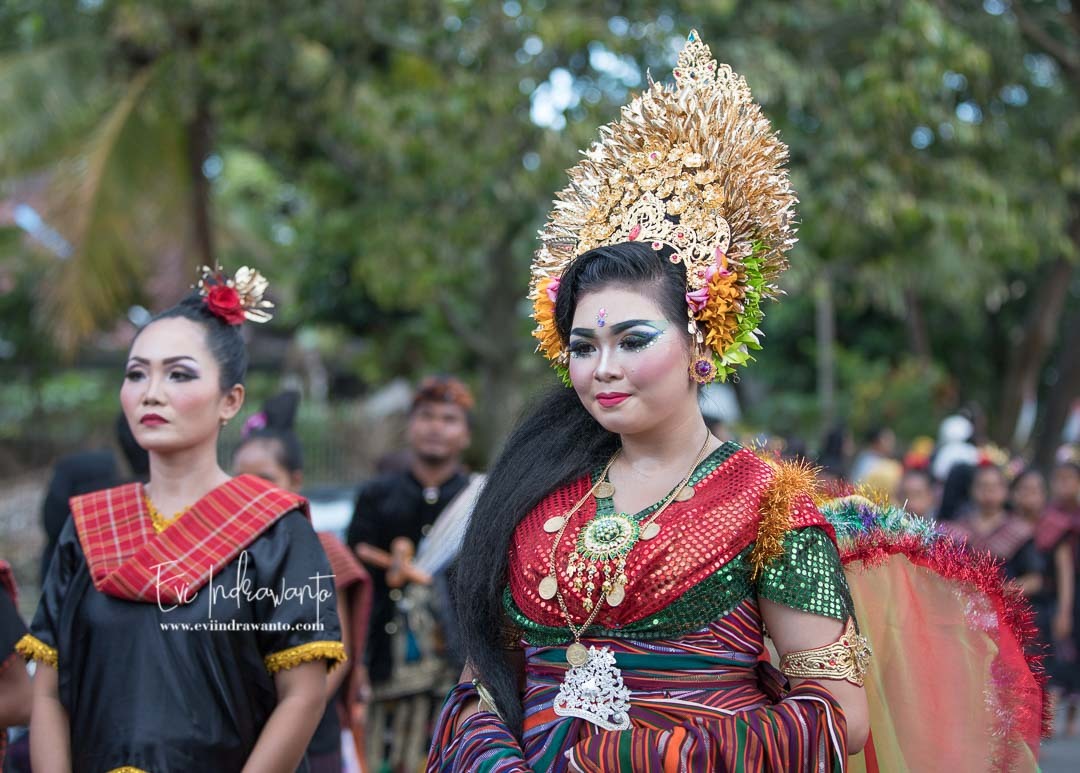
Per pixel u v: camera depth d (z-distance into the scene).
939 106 9.82
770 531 2.24
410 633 4.89
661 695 2.20
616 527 2.29
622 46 9.42
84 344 15.63
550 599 2.28
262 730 2.80
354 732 4.44
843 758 2.12
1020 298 19.02
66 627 2.80
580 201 2.52
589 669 2.24
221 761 2.72
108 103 11.36
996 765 2.59
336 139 11.41
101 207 10.63
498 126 9.90
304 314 16.97
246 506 2.88
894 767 2.57
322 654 2.82
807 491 2.32
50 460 15.68
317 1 10.41
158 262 12.95
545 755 2.21
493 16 9.77
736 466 2.36
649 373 2.27
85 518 2.89
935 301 18.80
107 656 2.74
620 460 2.46
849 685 2.22
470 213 10.32
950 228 9.98
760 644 2.30
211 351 2.93
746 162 2.39
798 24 9.90
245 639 2.78
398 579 4.87
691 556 2.21
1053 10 11.52
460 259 11.43
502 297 12.53
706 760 2.05
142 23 10.27
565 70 9.96
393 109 10.19
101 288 10.76
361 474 16.84
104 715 2.71
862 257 11.23
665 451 2.39
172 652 2.73
